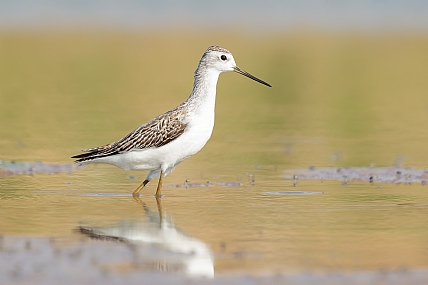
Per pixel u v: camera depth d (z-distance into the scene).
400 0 65.00
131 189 15.13
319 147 20.20
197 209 13.24
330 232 11.58
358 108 26.95
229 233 11.52
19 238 11.08
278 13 62.00
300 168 17.41
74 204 13.64
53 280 9.08
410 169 17.03
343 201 13.85
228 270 9.57
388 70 36.31
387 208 13.27
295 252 10.43
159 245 10.77
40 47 44.03
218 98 29.48
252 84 33.62
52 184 15.53
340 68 36.34
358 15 61.00
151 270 9.52
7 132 22.02
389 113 26.02
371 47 44.72
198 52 42.19
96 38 48.53
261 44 45.06
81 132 21.98
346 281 9.12
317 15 61.56
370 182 15.75
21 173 16.70
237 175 16.59
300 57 39.84
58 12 60.47
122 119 23.98
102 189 15.11
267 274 9.40
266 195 14.44
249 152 19.56
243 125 23.83
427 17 59.28
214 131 22.84
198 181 15.94
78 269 9.53
